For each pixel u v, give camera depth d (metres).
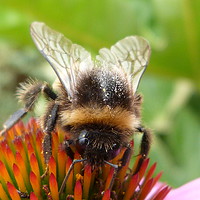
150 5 0.14
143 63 0.10
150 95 0.15
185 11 0.13
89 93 0.09
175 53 0.14
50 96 0.10
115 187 0.10
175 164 0.14
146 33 0.14
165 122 0.15
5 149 0.10
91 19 0.14
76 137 0.09
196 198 0.10
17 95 0.10
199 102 0.15
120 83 0.09
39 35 0.10
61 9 0.13
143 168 0.10
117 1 0.13
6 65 0.20
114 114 0.09
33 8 0.13
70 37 0.14
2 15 0.13
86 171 0.09
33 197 0.09
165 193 0.10
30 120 0.10
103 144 0.09
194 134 0.15
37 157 0.10
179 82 0.15
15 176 0.10
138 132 0.10
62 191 0.09
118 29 0.14
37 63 0.18
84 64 0.09
